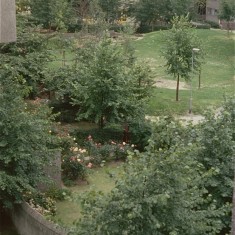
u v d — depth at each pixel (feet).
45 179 69.05
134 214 40.83
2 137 65.16
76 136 100.83
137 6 244.01
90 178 87.10
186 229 44.32
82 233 43.55
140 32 247.91
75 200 44.45
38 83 117.39
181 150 44.78
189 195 44.83
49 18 197.67
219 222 46.14
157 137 51.70
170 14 243.81
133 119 101.50
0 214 72.43
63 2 203.82
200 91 150.41
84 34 152.76
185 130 59.06
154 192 43.01
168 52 137.90
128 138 101.65
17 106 67.67
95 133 102.58
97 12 187.42
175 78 154.61
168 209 43.45
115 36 195.00
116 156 94.73
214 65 186.50
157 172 43.29
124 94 100.73
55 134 89.25
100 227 43.11
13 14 68.39
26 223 66.08
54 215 71.20
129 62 127.44
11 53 116.06
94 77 98.68
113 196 43.01
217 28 251.39
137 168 44.42
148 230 42.80
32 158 66.23
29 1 196.34
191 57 137.69
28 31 121.70
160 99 138.41
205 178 49.85
